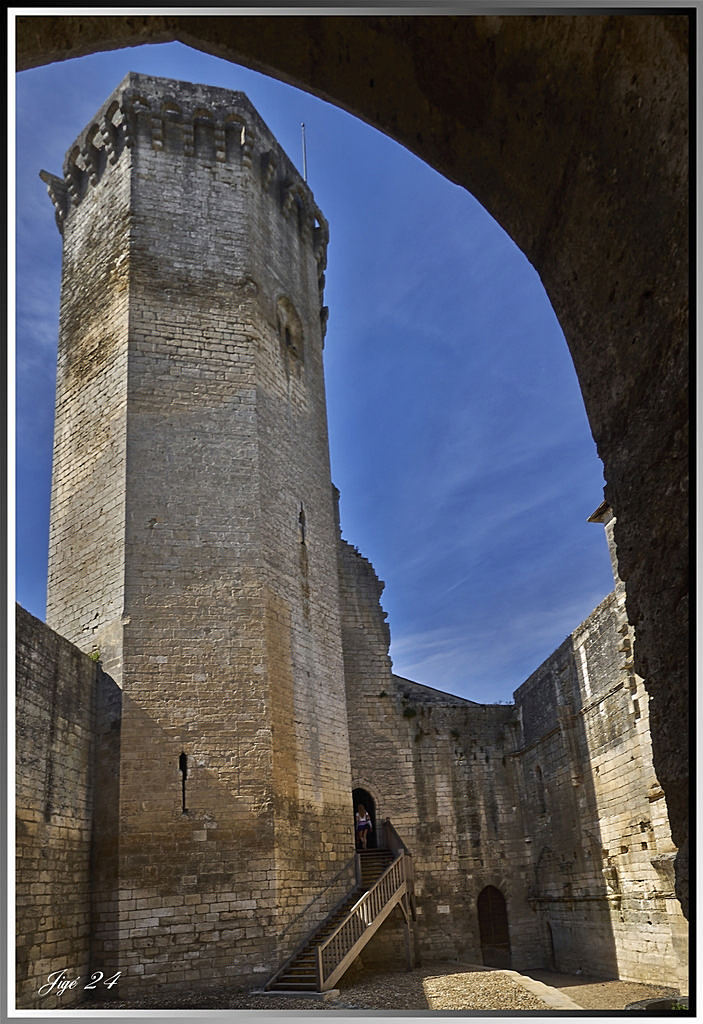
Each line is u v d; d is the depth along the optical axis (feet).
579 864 78.89
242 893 58.75
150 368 72.18
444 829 91.56
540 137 16.29
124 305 73.92
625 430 14.74
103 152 83.10
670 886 59.62
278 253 86.94
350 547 101.30
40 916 49.47
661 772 13.48
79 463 72.74
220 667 64.64
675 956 58.85
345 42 17.78
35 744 51.26
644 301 13.79
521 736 98.17
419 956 82.48
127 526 66.33
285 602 71.97
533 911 90.89
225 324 76.64
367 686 94.99
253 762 62.69
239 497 70.90
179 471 69.72
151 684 62.13
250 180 83.56
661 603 13.46
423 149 19.29
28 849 49.06
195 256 77.92
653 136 13.07
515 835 93.81
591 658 75.87
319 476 84.43
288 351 84.33
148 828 58.03
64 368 78.13
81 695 59.41
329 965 58.49
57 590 70.13
